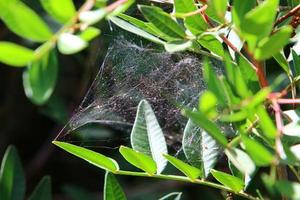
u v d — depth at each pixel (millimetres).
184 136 589
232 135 572
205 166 584
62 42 465
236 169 578
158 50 653
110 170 569
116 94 683
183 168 560
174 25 522
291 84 575
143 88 672
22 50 460
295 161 498
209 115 484
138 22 562
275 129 492
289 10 591
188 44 522
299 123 517
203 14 535
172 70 657
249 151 487
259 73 522
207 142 587
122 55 669
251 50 491
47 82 464
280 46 489
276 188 477
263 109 487
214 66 625
